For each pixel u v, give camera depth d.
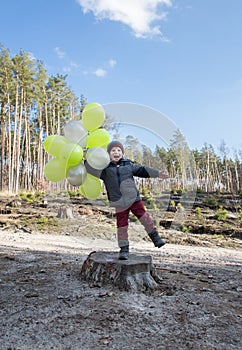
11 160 25.67
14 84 24.52
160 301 2.83
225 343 2.14
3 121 26.66
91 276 3.31
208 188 22.77
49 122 28.34
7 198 15.62
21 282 3.37
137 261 3.23
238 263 5.47
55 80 27.05
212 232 9.61
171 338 2.18
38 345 2.05
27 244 6.71
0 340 2.11
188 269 4.53
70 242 7.23
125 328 2.29
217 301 2.93
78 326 2.30
